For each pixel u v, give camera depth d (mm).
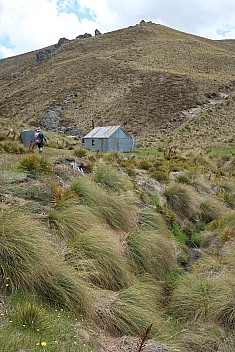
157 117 52875
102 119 55625
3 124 32656
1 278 4738
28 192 8094
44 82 78562
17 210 6172
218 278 6547
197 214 12070
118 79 69188
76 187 8766
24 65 124000
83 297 4973
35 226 5816
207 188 14875
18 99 74188
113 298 5391
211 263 7488
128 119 53688
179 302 6160
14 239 5039
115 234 8062
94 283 5828
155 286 6723
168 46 97562
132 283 6332
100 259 6129
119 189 10547
